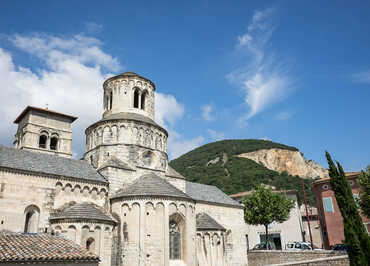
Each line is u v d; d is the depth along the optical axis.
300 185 129.00
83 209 32.00
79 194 35.09
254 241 72.44
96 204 35.78
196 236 40.12
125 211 34.44
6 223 29.89
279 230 71.12
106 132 42.72
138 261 31.81
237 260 50.72
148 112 47.53
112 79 47.81
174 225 35.34
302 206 87.50
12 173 31.62
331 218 59.97
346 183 28.25
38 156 36.59
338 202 28.00
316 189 64.44
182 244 34.88
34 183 32.59
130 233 33.16
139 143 42.47
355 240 26.12
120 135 42.19
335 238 58.56
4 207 30.19
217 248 41.28
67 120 52.75
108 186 37.31
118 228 34.16
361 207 41.25
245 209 60.75
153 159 43.41
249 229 73.62
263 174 134.00
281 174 151.00
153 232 33.12
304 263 29.42
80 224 30.47
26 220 31.88
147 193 34.31
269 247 64.56
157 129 45.16
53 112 51.03
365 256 25.81
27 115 50.03
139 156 41.72
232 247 50.88
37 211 32.28
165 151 46.22
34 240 23.81
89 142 44.84
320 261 29.94
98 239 31.11
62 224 30.55
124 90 46.88
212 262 40.09
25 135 48.19
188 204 36.41
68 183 34.66
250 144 182.00
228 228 51.72
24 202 31.44
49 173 33.66
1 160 32.09
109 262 31.52
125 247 32.84
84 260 23.08
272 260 47.94
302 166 165.00
